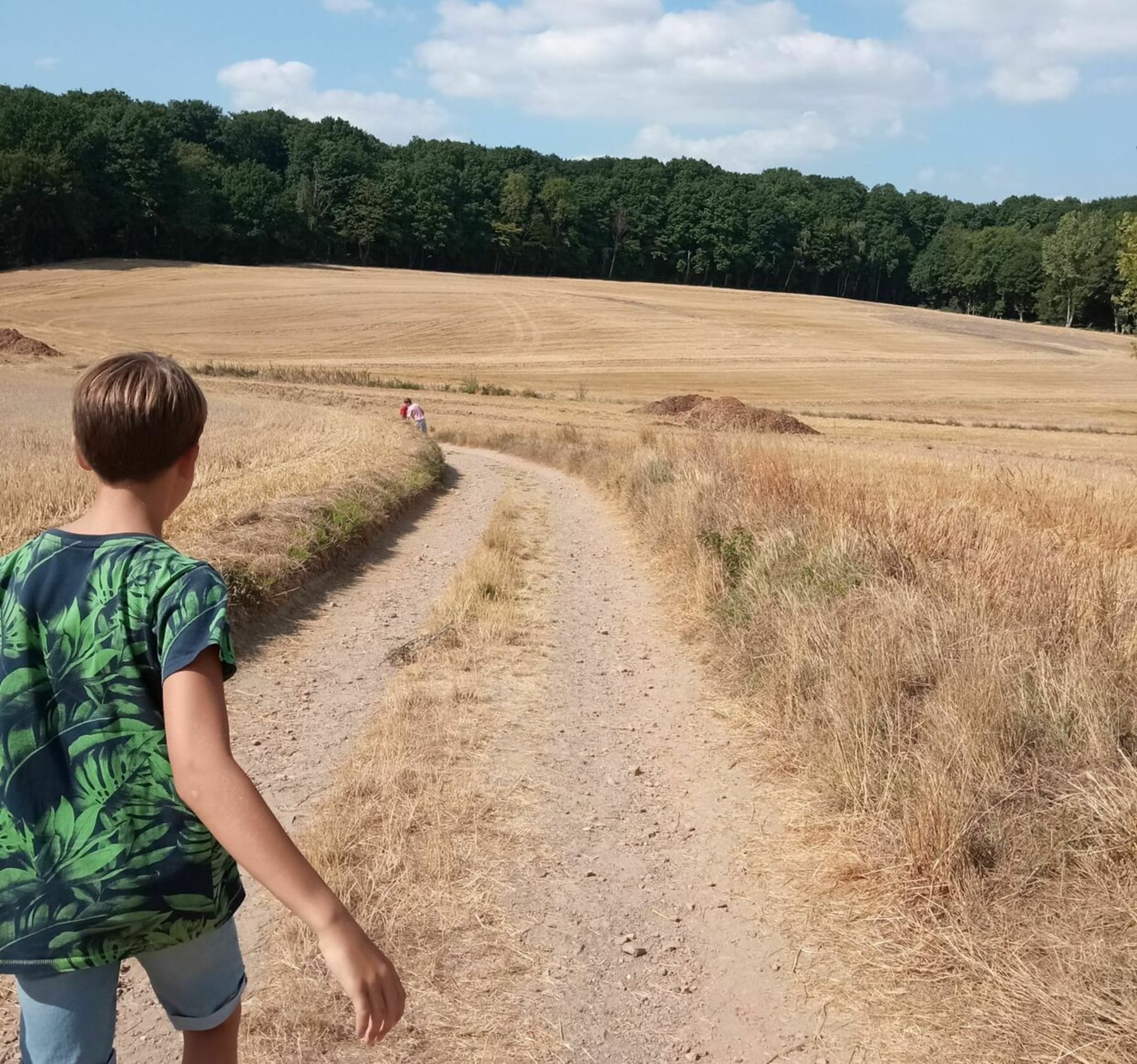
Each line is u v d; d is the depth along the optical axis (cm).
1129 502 1245
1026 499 1250
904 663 562
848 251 14612
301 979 338
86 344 6500
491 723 612
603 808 503
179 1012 182
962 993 332
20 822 165
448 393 5266
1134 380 7344
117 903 163
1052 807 409
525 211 13550
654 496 1423
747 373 6938
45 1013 166
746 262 14188
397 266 12962
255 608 828
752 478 1251
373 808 473
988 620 604
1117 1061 283
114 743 167
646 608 955
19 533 925
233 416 2861
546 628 865
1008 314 13575
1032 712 477
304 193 12131
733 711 645
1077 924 346
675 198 14300
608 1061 311
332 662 754
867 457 2028
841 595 713
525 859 439
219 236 11112
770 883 427
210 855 174
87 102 12619
